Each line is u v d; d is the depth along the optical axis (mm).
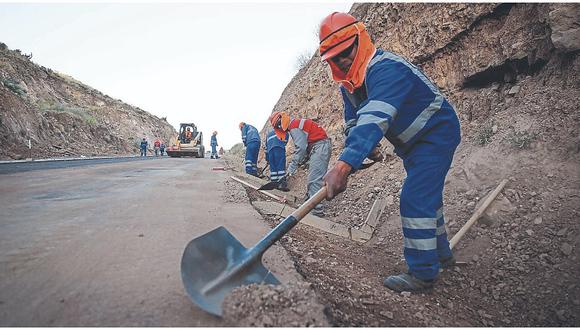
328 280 2641
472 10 5793
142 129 45125
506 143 4312
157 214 3924
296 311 1804
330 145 6078
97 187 6113
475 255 3447
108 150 25906
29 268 2293
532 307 2760
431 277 2764
